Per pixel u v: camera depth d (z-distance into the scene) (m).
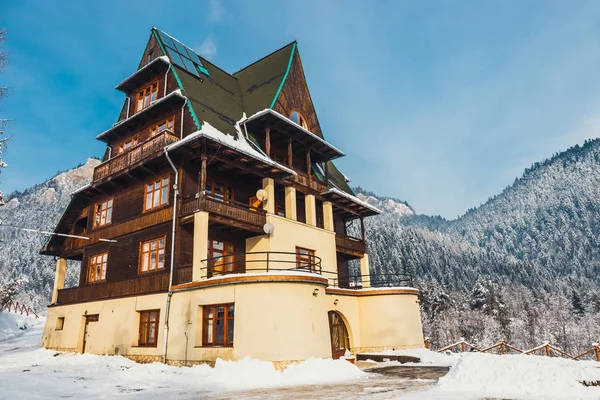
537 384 11.00
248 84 29.48
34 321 51.03
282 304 16.31
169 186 21.03
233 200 22.83
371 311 25.05
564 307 95.38
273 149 26.61
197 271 18.30
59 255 29.09
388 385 12.81
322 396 10.74
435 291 81.88
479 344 78.06
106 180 23.92
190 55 27.44
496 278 136.12
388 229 137.12
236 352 15.82
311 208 26.00
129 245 22.55
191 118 22.05
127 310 21.08
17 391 11.43
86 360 20.61
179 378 14.43
